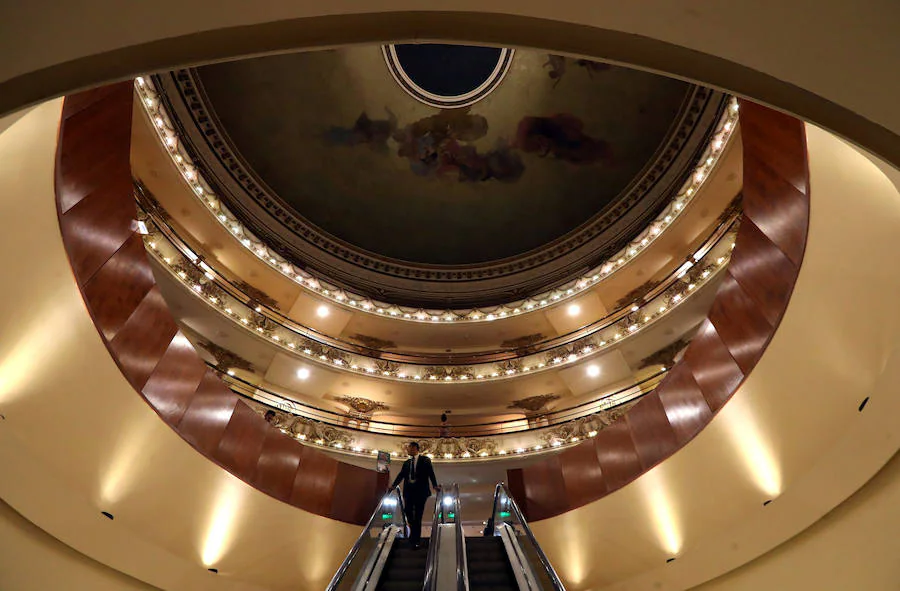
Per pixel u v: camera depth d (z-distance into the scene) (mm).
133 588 6711
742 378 7578
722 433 7965
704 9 2465
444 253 21547
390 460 15438
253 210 18938
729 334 7910
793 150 6160
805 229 6230
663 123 18094
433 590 5598
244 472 9344
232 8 2529
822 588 5863
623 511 9523
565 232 20703
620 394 16453
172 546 7773
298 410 16547
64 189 6254
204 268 16234
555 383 18000
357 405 18141
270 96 17953
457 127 19344
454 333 19703
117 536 6590
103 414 6914
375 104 18781
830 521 5840
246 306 16469
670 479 8852
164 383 8117
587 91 18188
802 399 6578
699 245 16734
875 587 5285
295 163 19234
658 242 16953
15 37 2424
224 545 8609
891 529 5090
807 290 6316
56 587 5785
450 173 20188
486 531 10250
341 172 19750
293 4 2568
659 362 16750
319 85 18109
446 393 18172
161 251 14586
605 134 18766
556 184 20000
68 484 6324
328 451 15102
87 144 6562
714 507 8070
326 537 10148
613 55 2797
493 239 21266
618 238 19453
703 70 2750
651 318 16172
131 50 2621
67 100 5961
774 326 6938
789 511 6285
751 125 6820
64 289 6355
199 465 8500
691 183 15984
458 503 9070
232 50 2723
